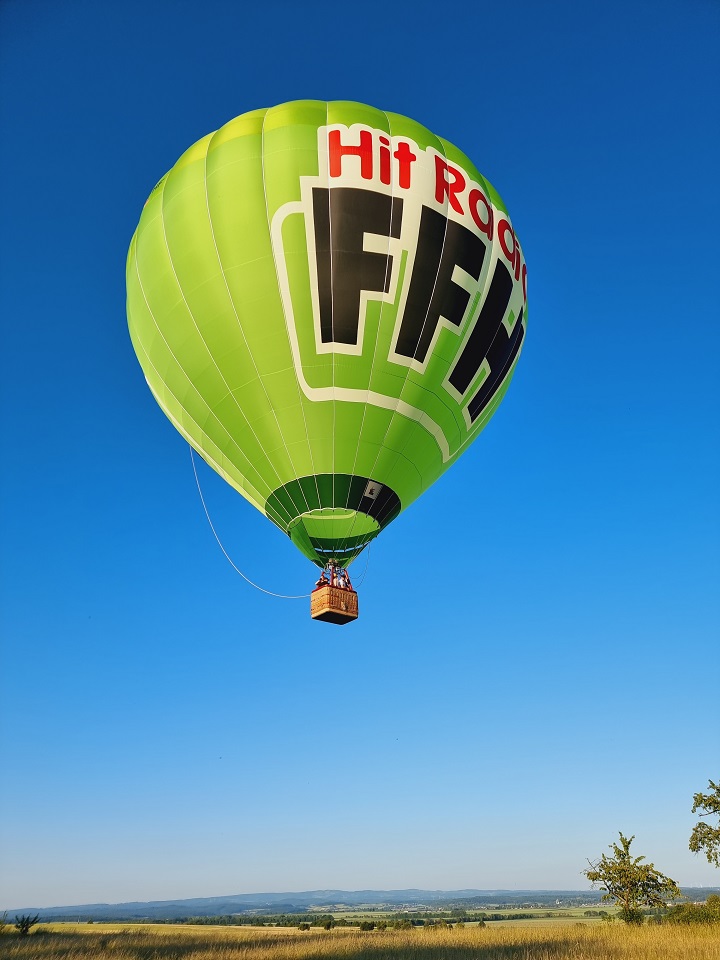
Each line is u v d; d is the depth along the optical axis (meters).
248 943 28.41
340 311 18.62
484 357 20.62
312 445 19.17
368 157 19.33
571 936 26.17
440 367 19.64
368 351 18.83
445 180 20.05
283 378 18.91
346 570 19.75
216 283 19.02
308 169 19.06
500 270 20.86
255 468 19.91
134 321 21.38
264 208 18.95
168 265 19.77
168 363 20.44
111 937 33.50
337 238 18.70
